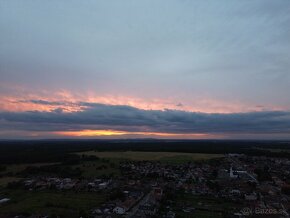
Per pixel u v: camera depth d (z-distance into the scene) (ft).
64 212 487.20
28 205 529.86
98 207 518.37
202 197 597.93
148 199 576.61
